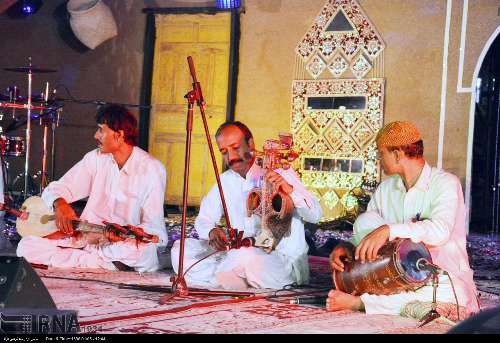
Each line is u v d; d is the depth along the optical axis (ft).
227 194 19.25
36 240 21.27
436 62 40.32
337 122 41.83
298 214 18.86
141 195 21.48
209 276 19.06
